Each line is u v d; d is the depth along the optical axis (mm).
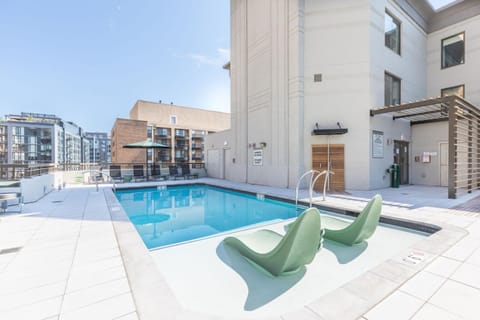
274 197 7297
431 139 9297
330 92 8227
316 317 1632
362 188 7898
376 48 8141
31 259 2627
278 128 9266
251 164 10867
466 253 2686
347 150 8023
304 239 2467
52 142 47719
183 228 4977
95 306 1791
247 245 3100
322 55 8312
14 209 5168
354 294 1894
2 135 44250
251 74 10859
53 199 6500
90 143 100812
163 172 13289
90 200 6328
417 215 4438
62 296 1926
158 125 33562
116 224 4016
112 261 2574
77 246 3014
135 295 1920
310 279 2631
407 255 2623
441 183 9031
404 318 1646
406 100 9461
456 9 9758
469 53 9383
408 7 9539
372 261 3068
